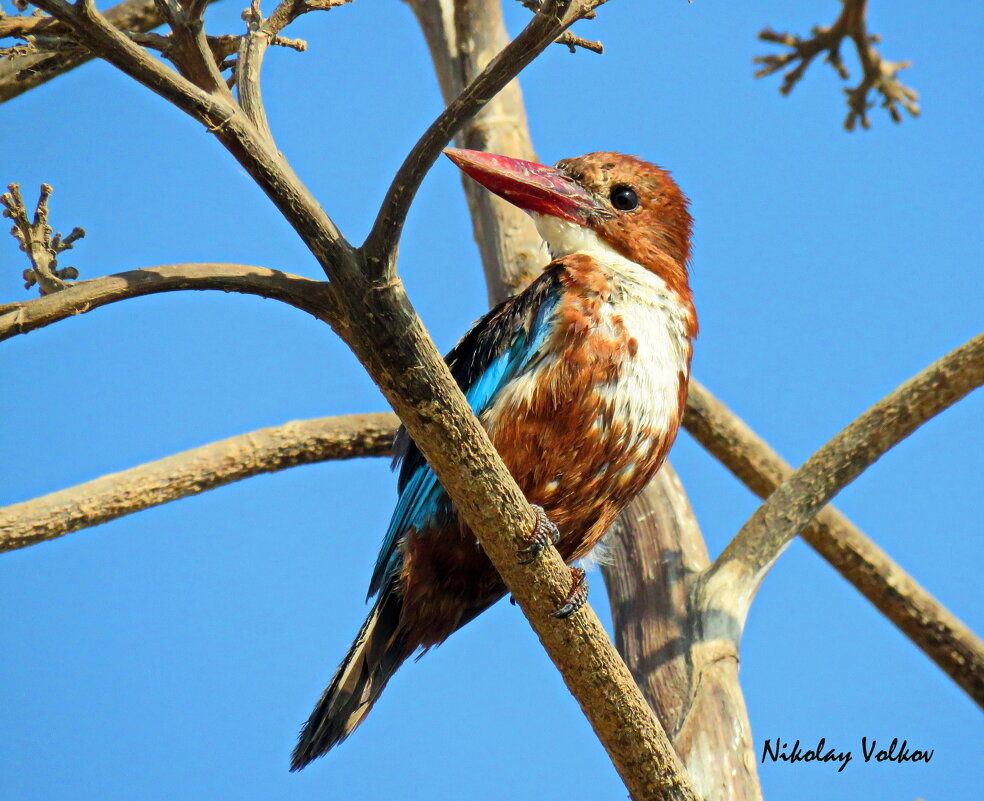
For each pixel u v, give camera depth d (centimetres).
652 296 995
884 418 1075
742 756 990
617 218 1083
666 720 1026
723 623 1066
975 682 1206
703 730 995
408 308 668
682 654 1060
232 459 1129
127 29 1247
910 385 1073
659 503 1157
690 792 820
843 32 1348
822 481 1091
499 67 618
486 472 719
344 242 658
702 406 1278
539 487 934
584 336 929
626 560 1134
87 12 600
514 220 1309
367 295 661
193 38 646
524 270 1287
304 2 731
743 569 1095
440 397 689
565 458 925
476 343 1005
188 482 1109
